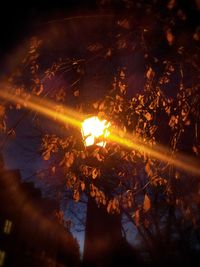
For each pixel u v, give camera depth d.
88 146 5.72
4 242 15.70
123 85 7.14
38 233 18.20
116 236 7.46
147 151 7.00
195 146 6.20
